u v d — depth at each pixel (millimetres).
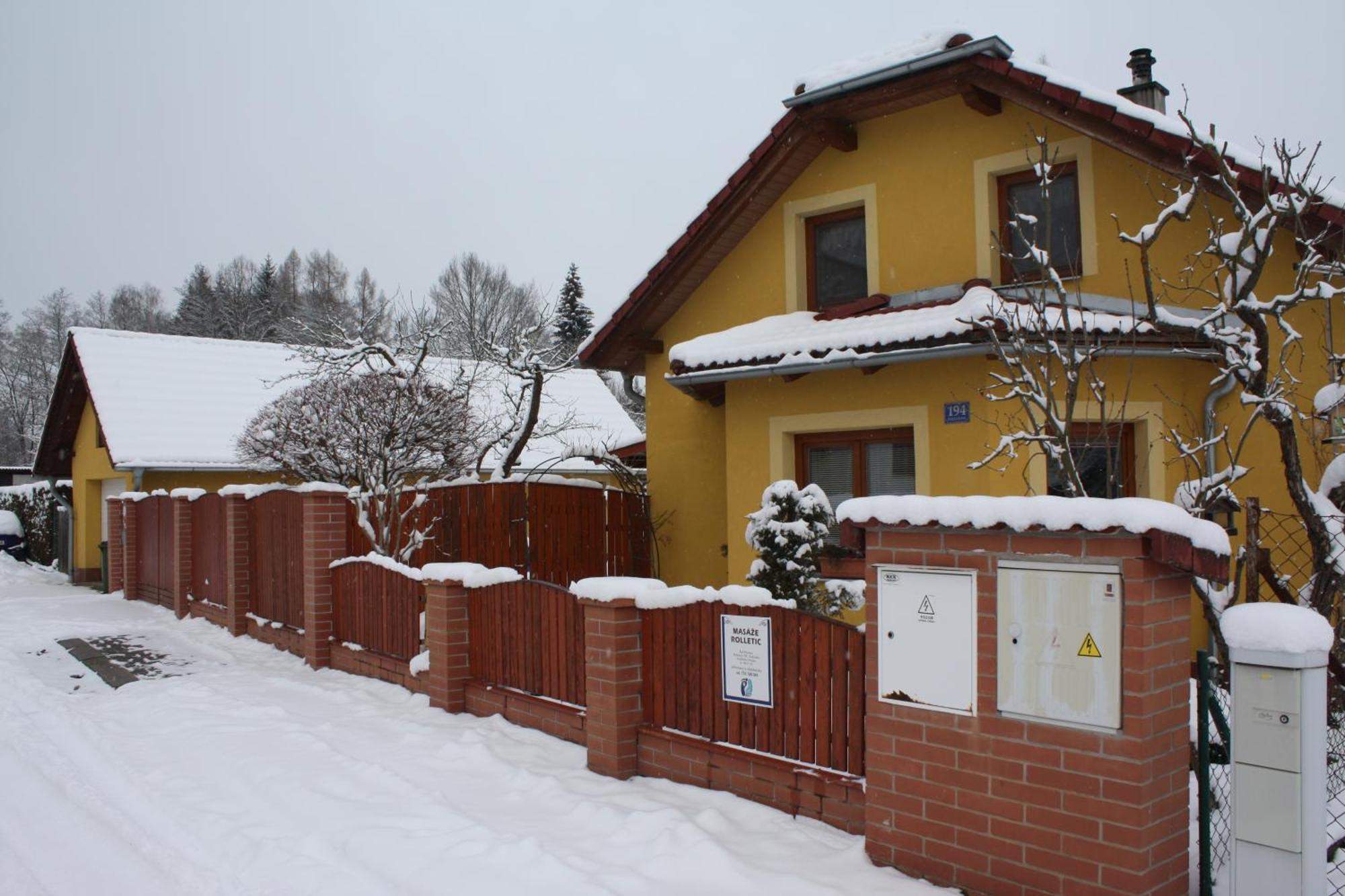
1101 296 9000
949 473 9039
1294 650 3715
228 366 22781
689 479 12531
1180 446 6457
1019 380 6457
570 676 7410
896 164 10438
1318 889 3746
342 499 11141
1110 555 4082
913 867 4707
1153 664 4043
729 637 5930
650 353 12883
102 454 20625
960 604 4555
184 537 15430
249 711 8914
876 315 9875
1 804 6809
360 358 13445
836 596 8461
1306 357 8289
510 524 12180
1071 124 8938
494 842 5441
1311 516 5426
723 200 11023
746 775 5770
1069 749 4180
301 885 5172
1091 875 4098
